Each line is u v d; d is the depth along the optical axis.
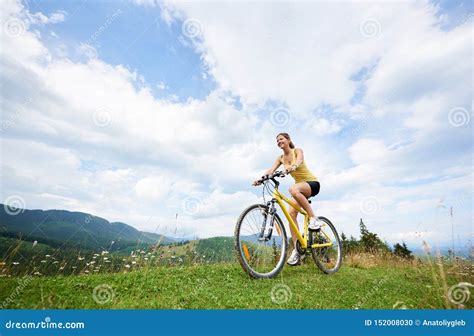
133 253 4.57
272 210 4.07
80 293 3.02
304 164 4.60
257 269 3.99
